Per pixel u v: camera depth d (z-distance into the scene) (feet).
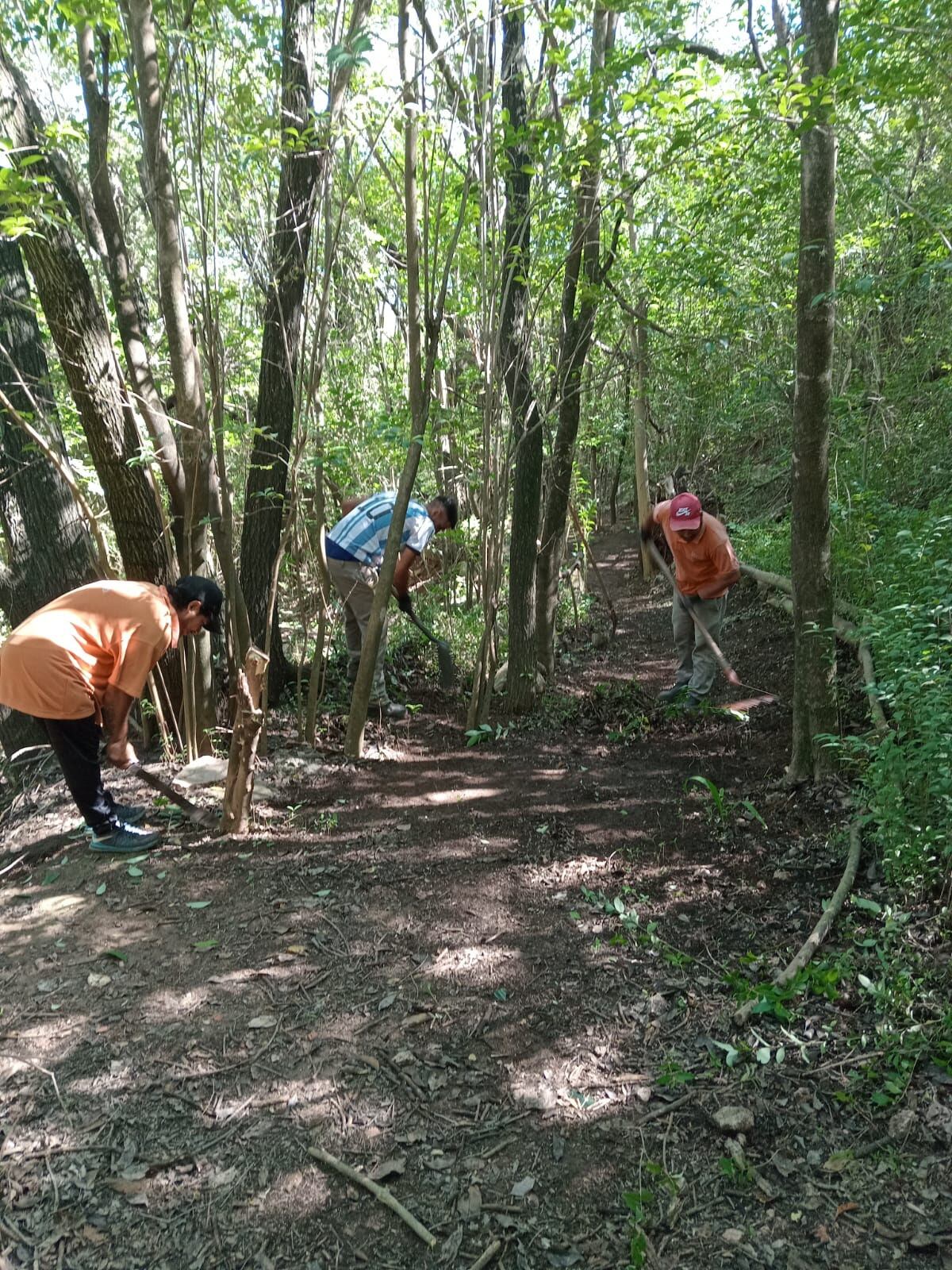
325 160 14.44
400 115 14.65
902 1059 8.10
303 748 16.48
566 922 10.62
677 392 30.37
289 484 16.89
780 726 17.22
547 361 18.63
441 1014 9.08
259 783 14.73
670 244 19.20
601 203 16.65
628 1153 7.40
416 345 15.65
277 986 9.56
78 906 11.18
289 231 15.39
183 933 10.55
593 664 23.45
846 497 22.89
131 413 14.49
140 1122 7.82
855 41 12.64
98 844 12.42
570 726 18.35
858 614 18.21
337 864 12.10
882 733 12.85
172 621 11.90
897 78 12.48
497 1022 8.95
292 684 18.86
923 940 9.62
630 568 36.76
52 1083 8.26
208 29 13.42
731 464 40.04
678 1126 7.65
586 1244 6.66
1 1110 7.97
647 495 32.86
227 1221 6.91
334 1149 7.54
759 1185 7.06
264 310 16.80
